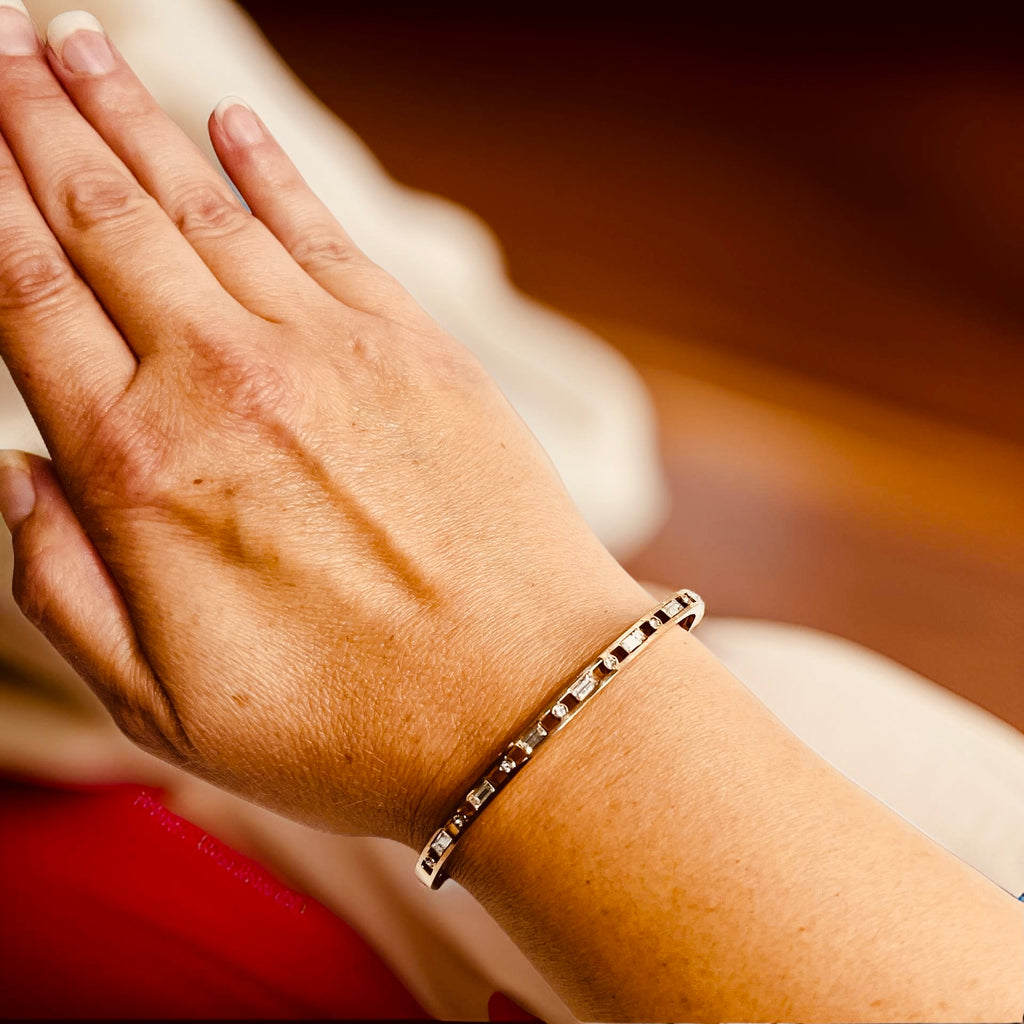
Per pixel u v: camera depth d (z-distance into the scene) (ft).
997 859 1.39
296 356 1.27
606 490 1.62
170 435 1.23
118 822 1.46
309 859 1.45
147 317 1.25
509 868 1.17
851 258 2.79
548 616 1.22
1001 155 3.05
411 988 1.49
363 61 3.05
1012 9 3.40
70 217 1.27
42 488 1.26
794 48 3.31
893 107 3.19
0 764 1.43
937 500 2.24
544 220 2.75
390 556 1.24
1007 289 2.77
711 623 1.55
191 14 1.51
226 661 1.22
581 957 1.15
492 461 1.29
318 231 1.37
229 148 1.37
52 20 1.35
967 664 2.02
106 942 1.44
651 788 1.15
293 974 1.47
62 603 1.24
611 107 3.08
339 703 1.22
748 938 1.11
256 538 1.23
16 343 1.25
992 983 1.09
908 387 2.51
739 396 2.39
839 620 2.01
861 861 1.12
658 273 2.67
